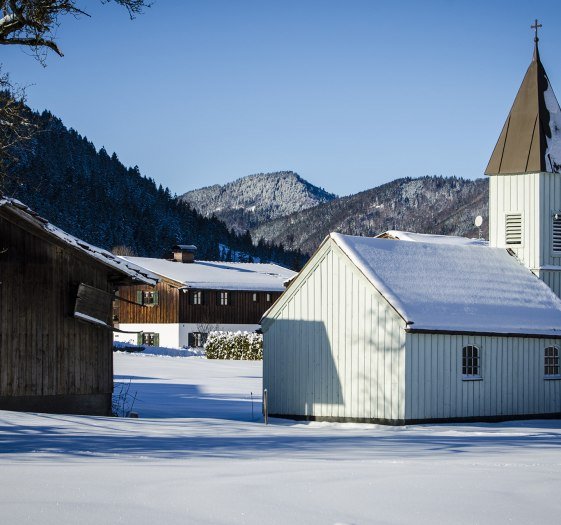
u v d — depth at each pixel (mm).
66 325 27688
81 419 24250
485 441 20922
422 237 49719
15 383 26578
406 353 28250
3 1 20484
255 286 85688
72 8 21062
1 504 8867
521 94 38062
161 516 8336
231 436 21281
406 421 28109
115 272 29031
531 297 34250
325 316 30469
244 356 65312
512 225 37500
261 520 8211
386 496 9609
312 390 30547
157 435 20750
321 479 10859
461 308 30672
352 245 30734
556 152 37281
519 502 9383
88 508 8680
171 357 66062
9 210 26266
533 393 31828
